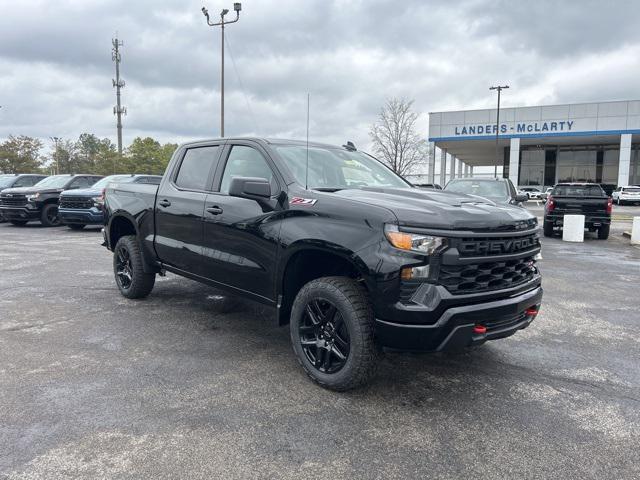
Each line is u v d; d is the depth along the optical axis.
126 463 2.58
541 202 41.59
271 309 5.65
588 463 2.68
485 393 3.54
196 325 5.00
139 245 5.64
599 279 7.92
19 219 15.41
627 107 39.84
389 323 3.13
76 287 6.67
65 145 82.12
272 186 4.01
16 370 3.78
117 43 56.69
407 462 2.66
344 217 3.37
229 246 4.26
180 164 5.21
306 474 2.53
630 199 38.78
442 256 3.09
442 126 44.88
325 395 3.44
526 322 3.64
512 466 2.64
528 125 42.62
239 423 3.03
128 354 4.16
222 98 24.05
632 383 3.77
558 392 3.58
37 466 2.54
